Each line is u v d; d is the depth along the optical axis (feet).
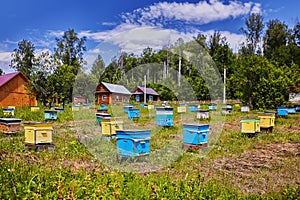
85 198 15.38
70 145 33.58
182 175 22.39
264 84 84.12
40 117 71.77
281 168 25.14
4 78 118.83
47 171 20.42
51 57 107.86
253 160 28.14
